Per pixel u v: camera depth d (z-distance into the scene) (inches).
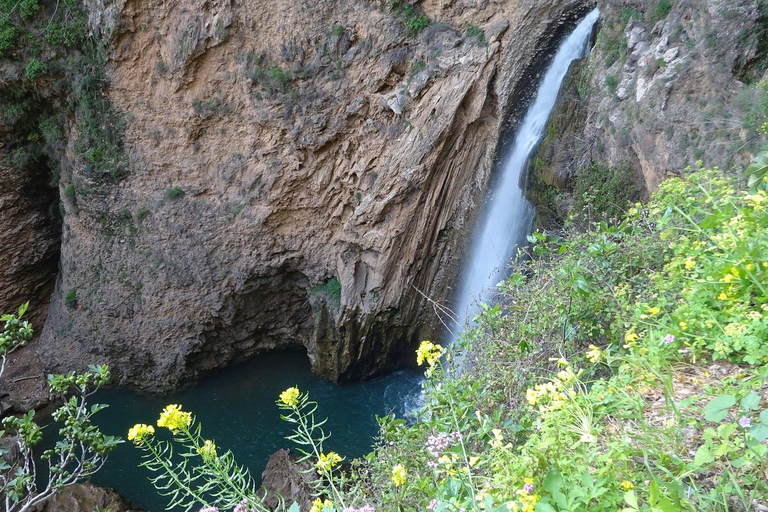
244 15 679.7
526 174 599.2
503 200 656.4
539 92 636.7
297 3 679.1
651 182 434.6
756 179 240.1
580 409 147.5
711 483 129.0
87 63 702.5
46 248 833.5
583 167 513.7
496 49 642.2
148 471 588.4
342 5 682.8
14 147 768.9
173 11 675.4
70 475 252.5
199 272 744.3
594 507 120.1
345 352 743.7
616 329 208.1
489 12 661.3
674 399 160.7
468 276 717.3
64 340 776.9
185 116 714.8
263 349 833.5
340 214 749.3
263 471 553.0
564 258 281.7
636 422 152.3
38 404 740.7
